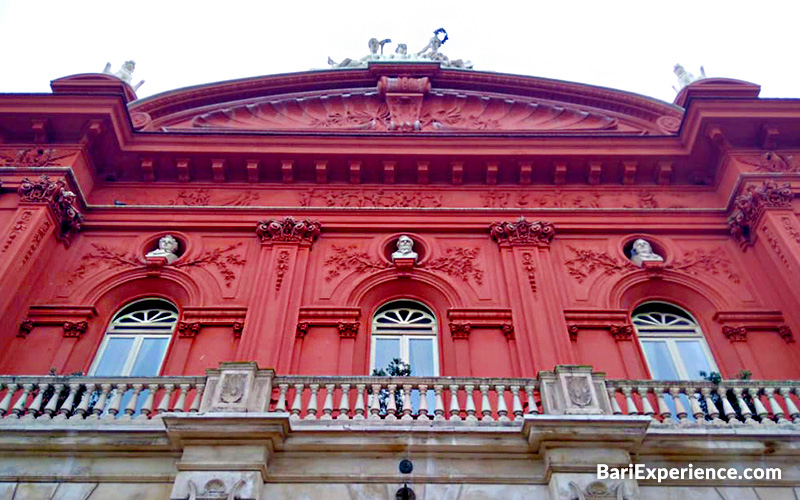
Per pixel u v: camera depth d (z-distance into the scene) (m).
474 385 9.11
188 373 11.26
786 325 12.08
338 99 18.69
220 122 17.97
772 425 8.74
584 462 8.09
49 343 11.66
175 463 8.34
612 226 14.36
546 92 18.97
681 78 17.69
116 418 8.80
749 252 13.67
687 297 13.24
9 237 12.14
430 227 14.30
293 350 11.54
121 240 13.95
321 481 8.16
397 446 8.31
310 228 13.95
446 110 18.52
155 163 15.30
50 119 14.62
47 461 8.41
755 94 15.06
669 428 8.62
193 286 12.92
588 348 11.84
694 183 15.52
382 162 15.38
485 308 12.38
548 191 15.41
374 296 13.08
